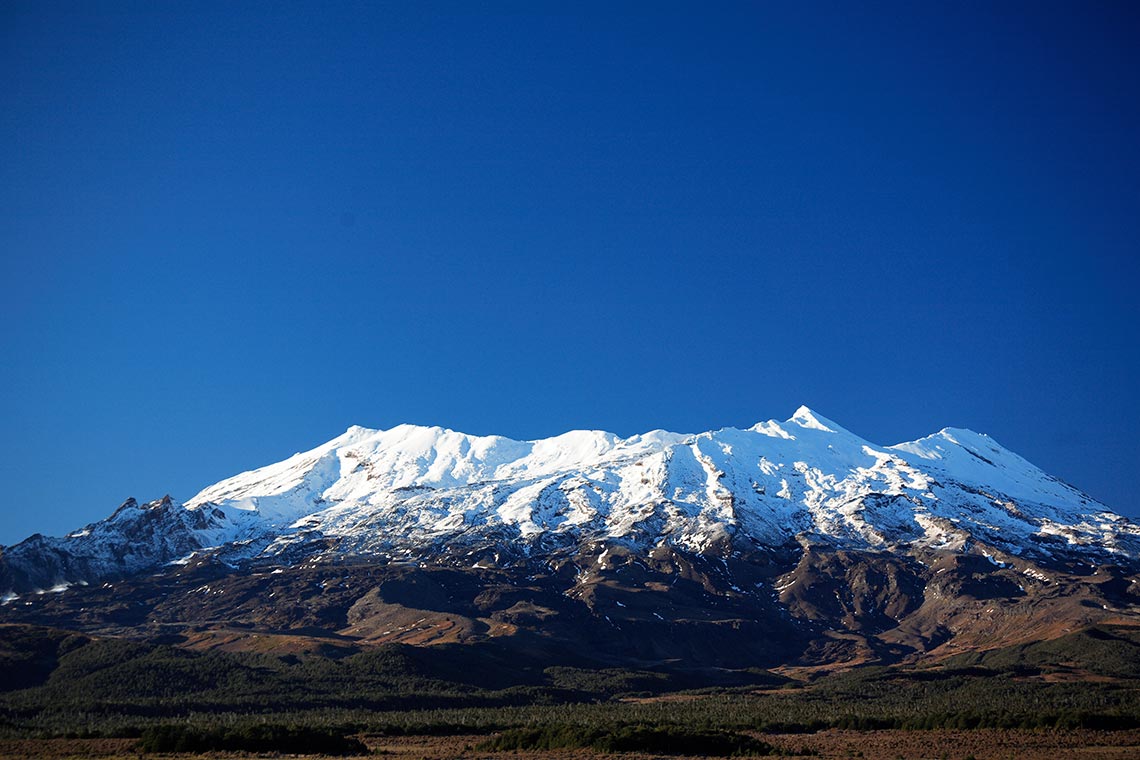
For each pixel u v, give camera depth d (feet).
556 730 639.35
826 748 620.90
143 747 617.21
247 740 616.80
